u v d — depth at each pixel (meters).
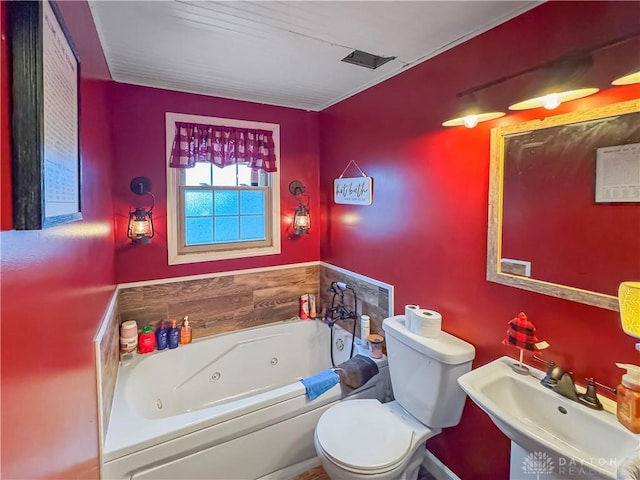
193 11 1.42
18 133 0.61
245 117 2.65
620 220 1.13
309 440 1.94
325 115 2.84
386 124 2.17
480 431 1.69
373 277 2.37
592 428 1.14
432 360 1.64
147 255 2.39
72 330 1.02
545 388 1.30
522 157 1.42
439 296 1.86
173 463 1.58
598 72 1.16
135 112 2.28
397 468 1.48
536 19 1.34
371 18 1.46
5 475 0.57
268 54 1.84
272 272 2.86
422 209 1.94
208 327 2.63
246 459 1.77
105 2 1.36
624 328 1.05
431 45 1.72
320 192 2.98
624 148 1.11
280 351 2.79
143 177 2.33
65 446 0.92
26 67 0.62
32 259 0.70
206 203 2.62
